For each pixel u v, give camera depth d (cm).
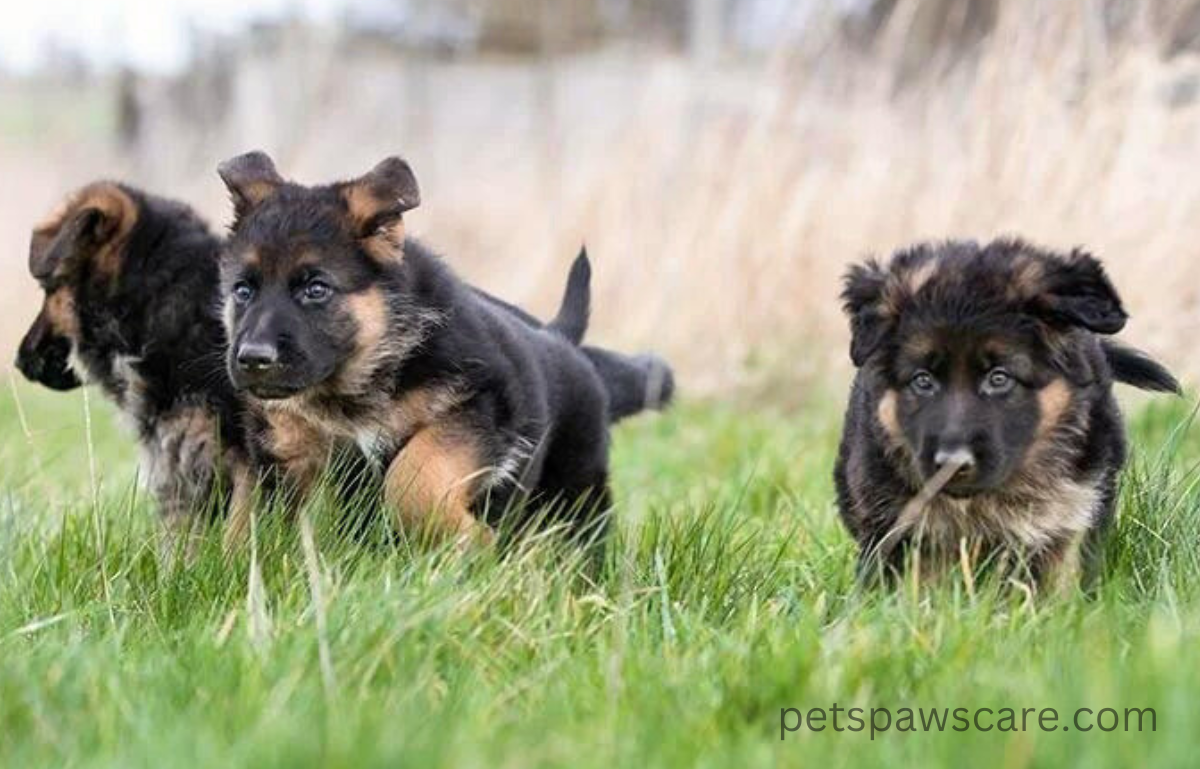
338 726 595
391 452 965
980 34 2066
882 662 689
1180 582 838
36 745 623
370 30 3631
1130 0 1697
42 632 775
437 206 2394
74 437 1766
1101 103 1595
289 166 2506
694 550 900
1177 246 1527
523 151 2539
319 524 883
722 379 1770
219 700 648
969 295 890
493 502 976
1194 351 1452
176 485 1063
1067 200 1565
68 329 1108
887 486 912
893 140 1822
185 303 1070
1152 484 965
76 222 1072
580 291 1204
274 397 938
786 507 1130
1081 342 905
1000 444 872
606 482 1105
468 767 563
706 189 1898
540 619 771
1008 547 911
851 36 2116
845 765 577
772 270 1814
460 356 968
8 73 3472
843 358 1756
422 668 693
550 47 2917
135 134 3472
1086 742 566
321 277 952
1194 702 586
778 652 701
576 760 586
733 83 2269
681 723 629
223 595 823
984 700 639
